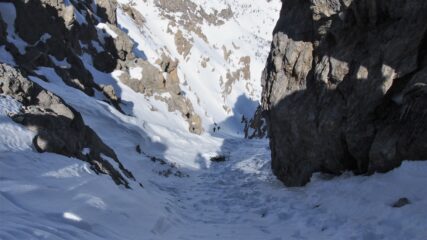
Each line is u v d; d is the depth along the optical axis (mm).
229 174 20859
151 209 9930
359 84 12422
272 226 10828
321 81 14398
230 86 76312
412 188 9516
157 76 37188
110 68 34281
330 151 13773
